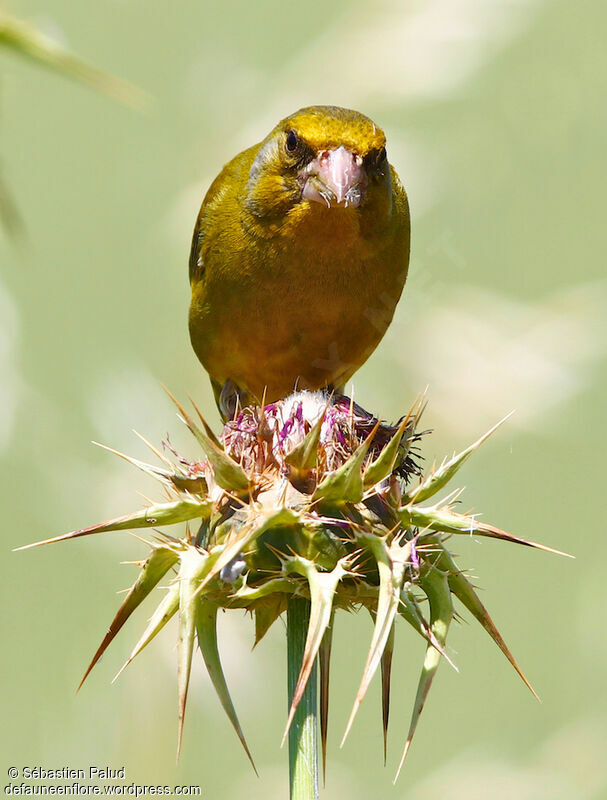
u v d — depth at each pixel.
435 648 5.98
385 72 10.76
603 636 13.12
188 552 6.11
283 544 6.16
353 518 6.27
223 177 9.20
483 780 12.73
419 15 11.09
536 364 11.27
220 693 5.91
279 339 8.49
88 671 6.07
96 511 11.33
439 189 10.68
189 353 11.69
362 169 7.93
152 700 10.84
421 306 10.41
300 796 5.95
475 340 10.59
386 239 8.24
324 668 6.15
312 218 7.96
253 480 6.28
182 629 5.83
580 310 11.58
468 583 6.30
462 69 10.97
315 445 6.27
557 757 12.66
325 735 6.06
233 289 8.41
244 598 6.14
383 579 5.83
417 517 6.33
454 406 10.42
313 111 8.21
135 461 6.45
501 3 11.27
